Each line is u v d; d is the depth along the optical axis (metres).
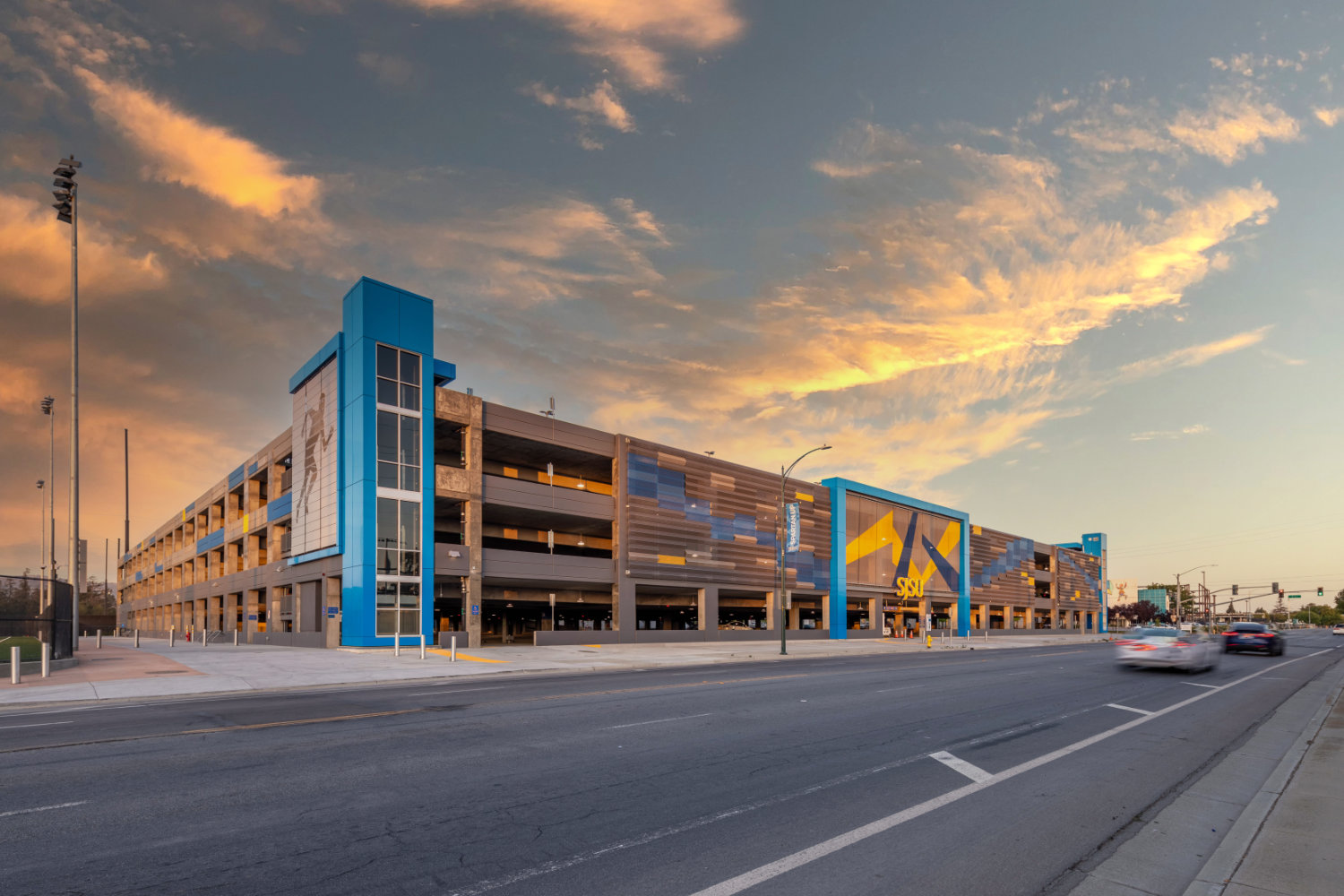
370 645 36.16
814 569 62.31
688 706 15.30
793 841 6.64
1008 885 5.77
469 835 6.69
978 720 13.70
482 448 46.38
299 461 44.88
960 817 7.50
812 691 18.39
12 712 15.01
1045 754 10.73
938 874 5.97
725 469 55.56
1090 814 7.77
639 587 51.34
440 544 39.38
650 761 9.82
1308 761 10.28
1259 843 6.62
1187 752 11.29
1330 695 19.25
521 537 53.28
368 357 37.97
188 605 73.00
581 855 6.21
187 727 12.59
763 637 57.09
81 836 6.63
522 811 7.46
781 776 9.05
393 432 38.38
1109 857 6.47
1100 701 17.06
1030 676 23.25
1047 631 96.88
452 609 51.81
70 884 5.52
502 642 50.53
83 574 74.50
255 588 52.84
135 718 13.83
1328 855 6.32
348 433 38.41
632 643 46.78
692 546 52.25
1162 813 7.92
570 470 53.94
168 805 7.64
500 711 14.56
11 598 26.09
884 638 68.44
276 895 5.34
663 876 5.75
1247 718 14.96
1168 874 6.10
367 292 38.38
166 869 5.83
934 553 76.81
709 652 37.38
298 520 44.38
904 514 73.25
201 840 6.54
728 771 9.25
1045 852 6.55
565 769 9.33
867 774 9.22
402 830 6.84
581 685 20.02
